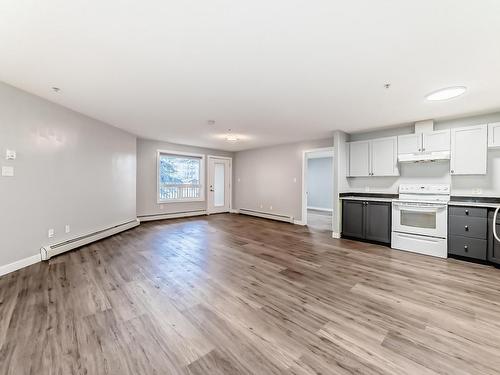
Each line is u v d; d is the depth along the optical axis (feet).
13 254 8.99
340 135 15.23
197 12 4.75
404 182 13.98
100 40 5.78
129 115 12.34
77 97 9.82
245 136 17.54
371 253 11.76
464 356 4.78
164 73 7.52
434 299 7.15
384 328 5.71
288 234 15.88
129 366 4.44
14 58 6.69
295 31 5.34
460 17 4.79
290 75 7.58
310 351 4.89
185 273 8.99
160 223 19.22
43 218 10.19
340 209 15.06
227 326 5.73
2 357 4.60
